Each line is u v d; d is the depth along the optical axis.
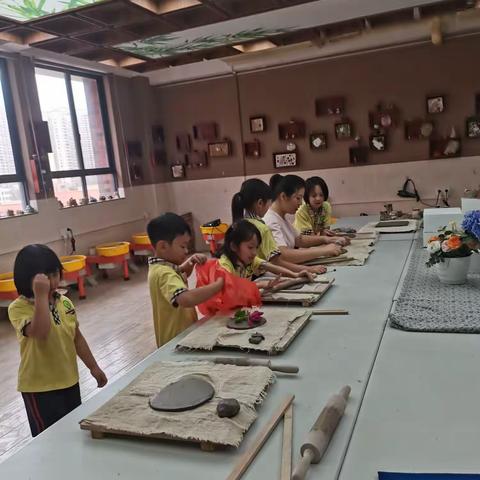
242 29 4.48
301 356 1.31
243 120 6.17
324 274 2.19
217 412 0.96
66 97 5.36
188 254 1.81
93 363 1.91
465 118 5.15
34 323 1.57
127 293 4.88
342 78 5.57
